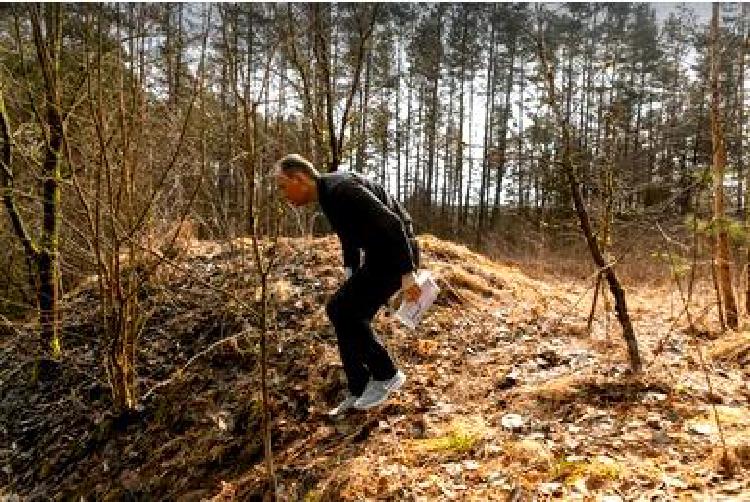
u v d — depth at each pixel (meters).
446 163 45.00
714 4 7.42
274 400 5.80
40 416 7.42
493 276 9.06
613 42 44.72
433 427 4.65
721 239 6.85
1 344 9.34
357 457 4.43
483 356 6.05
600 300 8.83
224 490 4.87
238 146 4.73
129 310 6.55
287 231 9.88
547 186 6.30
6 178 7.82
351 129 7.43
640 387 4.75
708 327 7.03
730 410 4.36
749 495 3.22
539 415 4.59
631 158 6.21
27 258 8.21
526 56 43.38
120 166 6.23
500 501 3.57
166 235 7.47
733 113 8.39
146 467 5.82
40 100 7.53
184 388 6.62
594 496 3.44
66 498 6.00
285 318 7.23
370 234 4.26
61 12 6.77
